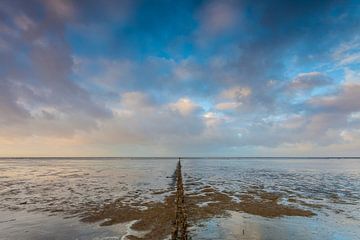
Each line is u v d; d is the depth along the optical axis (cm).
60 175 5544
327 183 4053
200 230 1606
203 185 3756
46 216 1927
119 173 6197
